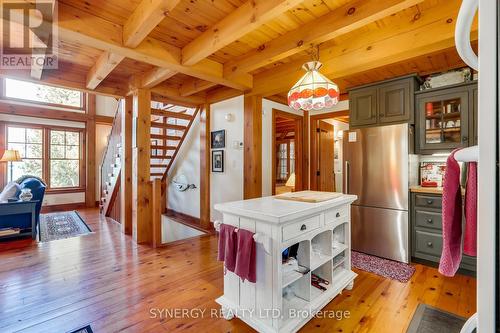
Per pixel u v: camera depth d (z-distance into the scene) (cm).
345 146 332
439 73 297
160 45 254
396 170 288
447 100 278
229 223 186
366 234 311
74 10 202
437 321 180
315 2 194
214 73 301
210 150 458
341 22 199
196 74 296
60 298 209
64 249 328
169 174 572
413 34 210
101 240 368
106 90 378
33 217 372
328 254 206
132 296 213
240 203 196
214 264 280
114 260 291
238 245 166
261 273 166
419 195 279
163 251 322
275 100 428
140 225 358
